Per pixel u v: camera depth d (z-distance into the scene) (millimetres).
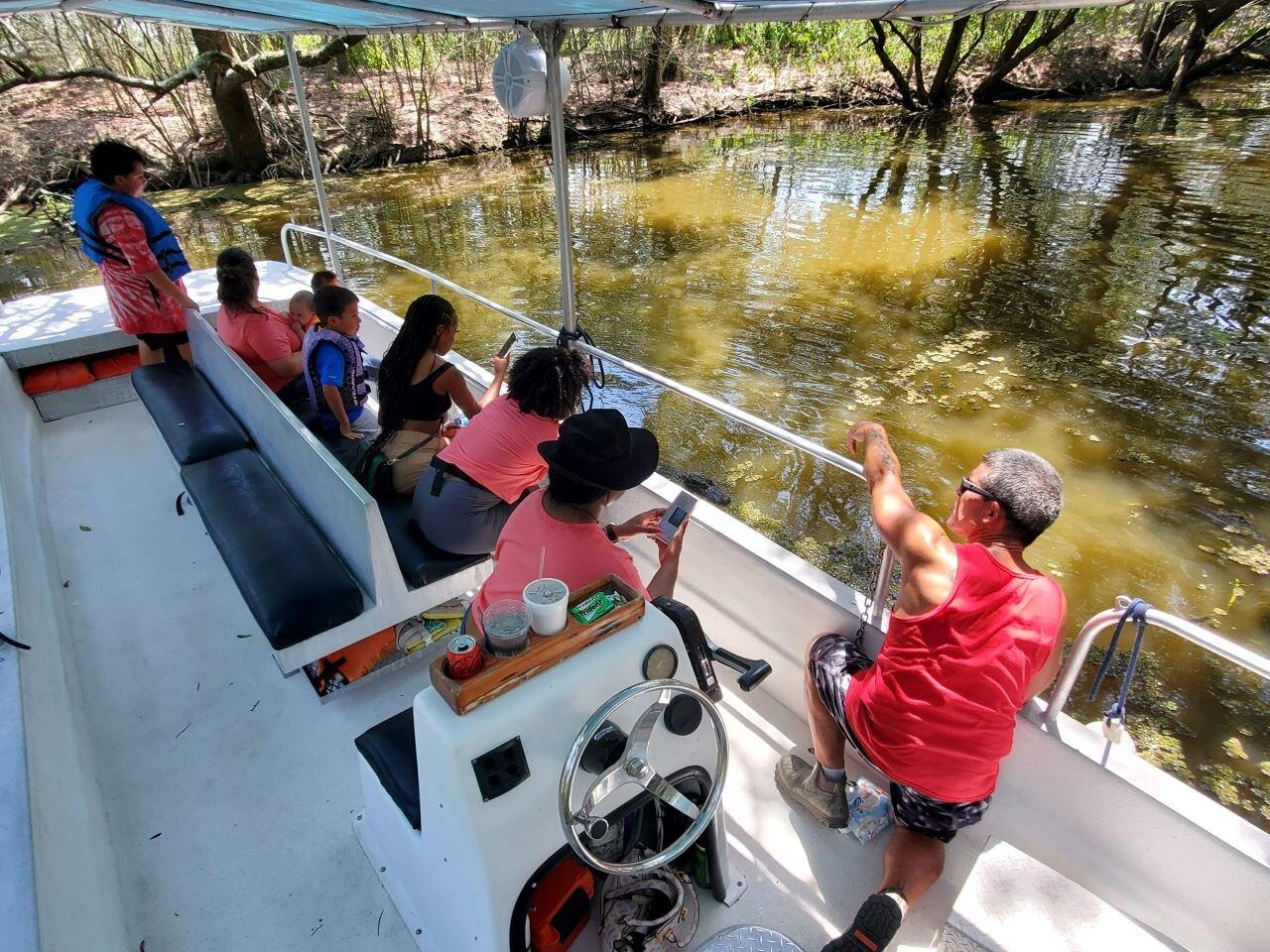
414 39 18109
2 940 1346
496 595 1853
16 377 4238
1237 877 1755
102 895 1848
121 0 2457
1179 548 5441
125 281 3926
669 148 18625
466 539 2533
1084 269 10570
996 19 22203
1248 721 4047
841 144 18469
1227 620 4801
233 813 2264
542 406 2461
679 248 11664
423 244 11953
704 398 2480
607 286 10227
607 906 1812
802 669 2492
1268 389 7570
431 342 2832
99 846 2012
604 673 1529
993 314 9297
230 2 2842
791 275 10594
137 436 4281
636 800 1691
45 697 2092
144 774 2383
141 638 2896
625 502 2887
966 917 1831
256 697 2654
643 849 1835
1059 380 7770
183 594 3111
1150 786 1829
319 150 16312
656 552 2885
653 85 20672
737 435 6680
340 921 1972
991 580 1768
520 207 13883
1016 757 2014
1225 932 1840
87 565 3270
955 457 6469
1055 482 1795
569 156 17938
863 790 2262
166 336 4188
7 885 1439
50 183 13984
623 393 7406
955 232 12094
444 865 1605
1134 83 23922
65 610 2980
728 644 2713
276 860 2131
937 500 5902
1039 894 1865
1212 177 14398
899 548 1888
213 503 2742
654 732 1667
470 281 10430
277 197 14453
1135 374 7871
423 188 15195
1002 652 1754
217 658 2807
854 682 1989
